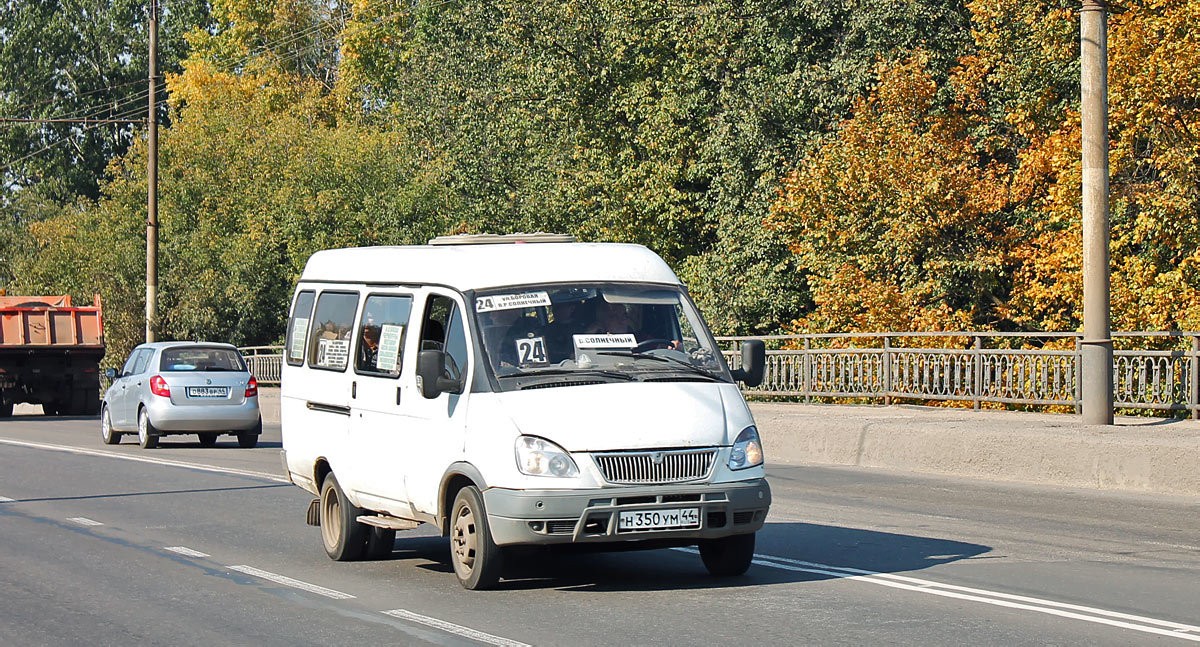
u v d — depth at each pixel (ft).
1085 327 80.69
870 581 44.68
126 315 232.53
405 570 49.34
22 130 410.93
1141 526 57.67
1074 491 70.49
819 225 141.49
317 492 54.24
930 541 53.72
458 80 220.43
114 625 40.42
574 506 40.52
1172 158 112.06
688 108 173.99
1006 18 132.67
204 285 232.73
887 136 137.08
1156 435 73.51
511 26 189.57
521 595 43.19
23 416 175.22
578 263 46.55
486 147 207.10
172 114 307.37
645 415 41.75
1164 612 39.17
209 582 47.62
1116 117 114.01
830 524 58.90
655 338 45.34
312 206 217.97
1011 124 139.54
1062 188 118.73
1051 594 42.09
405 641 37.09
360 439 49.44
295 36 323.98
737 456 42.39
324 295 53.93
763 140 158.92
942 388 98.22
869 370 104.17
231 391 112.88
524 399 42.09
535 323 44.45
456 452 43.34
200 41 332.80
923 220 132.57
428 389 43.50
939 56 145.89
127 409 115.75
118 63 420.77
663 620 38.78
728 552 45.06
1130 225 120.47
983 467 77.77
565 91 185.26
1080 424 81.51
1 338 169.48
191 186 249.75
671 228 175.52
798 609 40.04
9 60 414.41
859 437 86.07
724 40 169.68
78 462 97.45
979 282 133.18
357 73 309.22
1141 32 112.78
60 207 393.50
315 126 256.11
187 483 81.76
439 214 214.48
